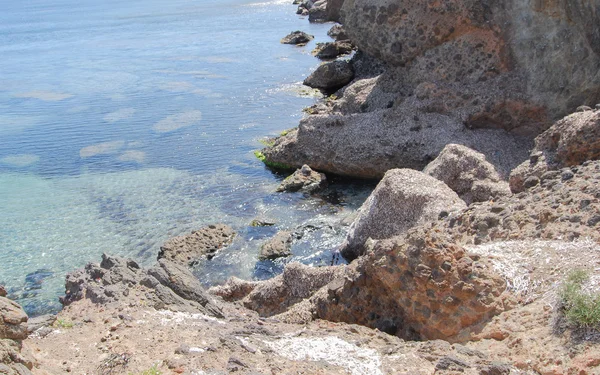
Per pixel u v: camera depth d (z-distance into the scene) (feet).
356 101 86.38
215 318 31.12
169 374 23.54
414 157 68.23
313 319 35.55
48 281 53.62
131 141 89.35
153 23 232.94
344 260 53.42
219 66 138.92
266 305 43.24
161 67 141.69
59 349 26.23
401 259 30.19
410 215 50.14
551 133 47.32
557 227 31.65
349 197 67.31
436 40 75.66
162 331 27.58
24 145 90.38
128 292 32.19
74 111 107.65
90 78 134.92
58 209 67.92
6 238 61.72
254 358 25.17
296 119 95.55
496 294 28.17
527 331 25.72
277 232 59.47
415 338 29.89
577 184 35.55
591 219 31.01
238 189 70.69
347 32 86.43
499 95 67.67
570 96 63.26
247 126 93.35
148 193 70.79
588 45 60.64
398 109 72.69
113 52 167.94
